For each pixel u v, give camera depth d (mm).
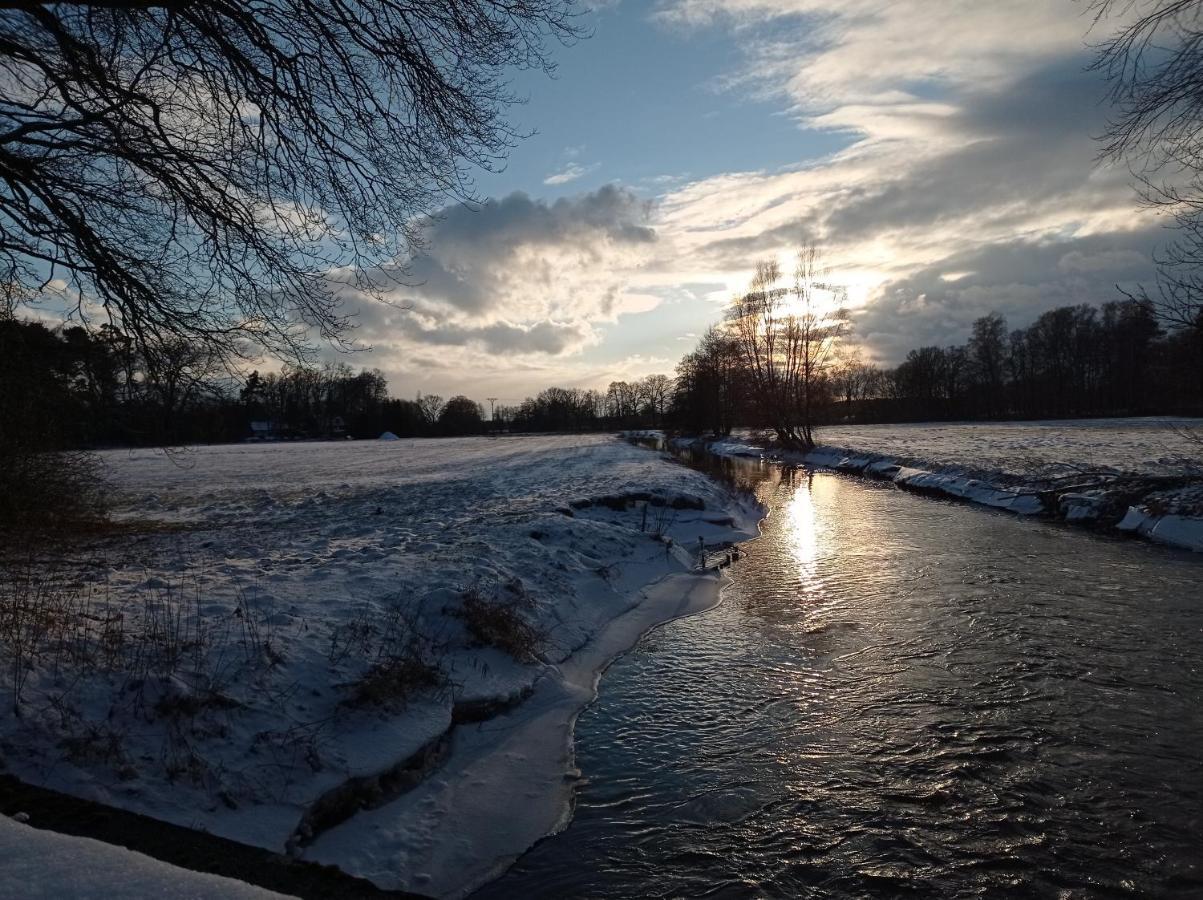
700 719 6863
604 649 8891
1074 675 7566
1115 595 10578
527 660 7770
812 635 9203
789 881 4512
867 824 5090
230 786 4867
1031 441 39375
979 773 5707
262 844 4512
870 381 112688
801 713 6902
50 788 4488
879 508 21000
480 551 10391
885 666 8008
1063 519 17547
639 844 4938
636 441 65625
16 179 6465
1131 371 77125
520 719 6848
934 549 14398
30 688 5156
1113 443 34750
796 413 44938
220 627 6613
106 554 11422
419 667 6699
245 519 17172
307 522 16156
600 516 16062
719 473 29297
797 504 22562
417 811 5293
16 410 11336
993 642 8641
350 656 6520
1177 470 20297
